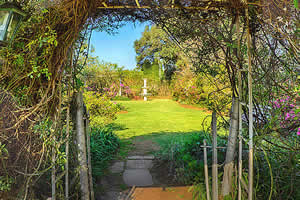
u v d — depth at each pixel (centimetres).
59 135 186
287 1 147
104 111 596
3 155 155
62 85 187
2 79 156
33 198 171
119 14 217
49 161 182
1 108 157
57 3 157
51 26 157
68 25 164
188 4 193
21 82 163
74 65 196
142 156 379
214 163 203
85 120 214
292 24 151
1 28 150
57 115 176
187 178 273
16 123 154
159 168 324
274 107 194
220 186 226
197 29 229
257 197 210
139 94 1498
